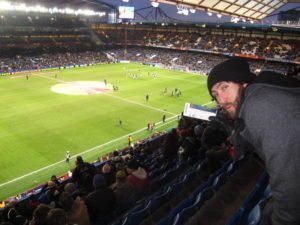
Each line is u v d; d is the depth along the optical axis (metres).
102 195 8.26
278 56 78.12
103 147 33.44
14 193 24.50
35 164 29.06
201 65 86.94
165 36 108.44
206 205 7.95
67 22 106.19
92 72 77.94
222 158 10.83
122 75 74.62
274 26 69.31
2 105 46.47
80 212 7.79
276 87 1.96
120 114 44.44
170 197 9.80
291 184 1.73
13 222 9.62
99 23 114.69
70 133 36.56
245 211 6.82
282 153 1.75
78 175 14.16
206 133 11.06
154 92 58.06
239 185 8.80
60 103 48.66
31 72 75.06
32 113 43.16
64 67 83.50
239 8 54.56
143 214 8.58
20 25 94.12
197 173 11.34
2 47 89.62
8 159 29.67
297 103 1.84
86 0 101.69
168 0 37.81
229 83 2.15
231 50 88.75
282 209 1.82
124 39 114.06
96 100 51.09
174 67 86.81
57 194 12.69
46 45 99.88
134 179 10.10
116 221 8.62
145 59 98.31
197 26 91.31
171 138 15.20
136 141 35.41
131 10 109.25
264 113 1.85
